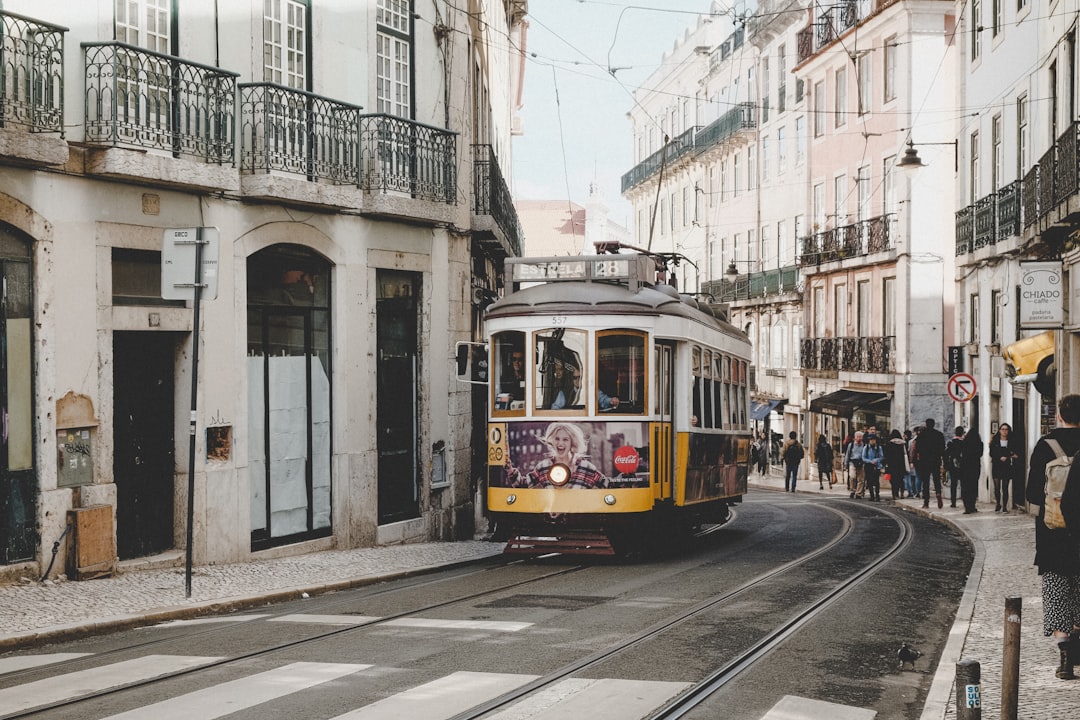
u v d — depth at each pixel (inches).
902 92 1540.4
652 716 284.4
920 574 574.6
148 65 548.4
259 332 624.7
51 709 289.0
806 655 364.2
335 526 670.5
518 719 279.6
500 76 1346.0
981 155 1151.0
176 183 549.6
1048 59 914.7
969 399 1013.8
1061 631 333.4
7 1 486.0
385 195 690.8
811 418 1855.3
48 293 500.1
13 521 488.7
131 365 555.8
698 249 2480.3
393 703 292.4
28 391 496.1
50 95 494.6
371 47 708.0
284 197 605.0
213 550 581.3
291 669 332.2
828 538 770.8
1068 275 837.8
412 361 755.4
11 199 483.8
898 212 1546.5
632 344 605.9
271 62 633.0
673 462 641.0
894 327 1567.4
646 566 605.0
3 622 403.5
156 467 566.6
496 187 924.6
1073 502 323.9
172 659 348.5
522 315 612.7
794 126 1945.1
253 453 618.2
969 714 226.7
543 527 603.2
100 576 513.3
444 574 577.9
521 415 608.4
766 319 2094.0
